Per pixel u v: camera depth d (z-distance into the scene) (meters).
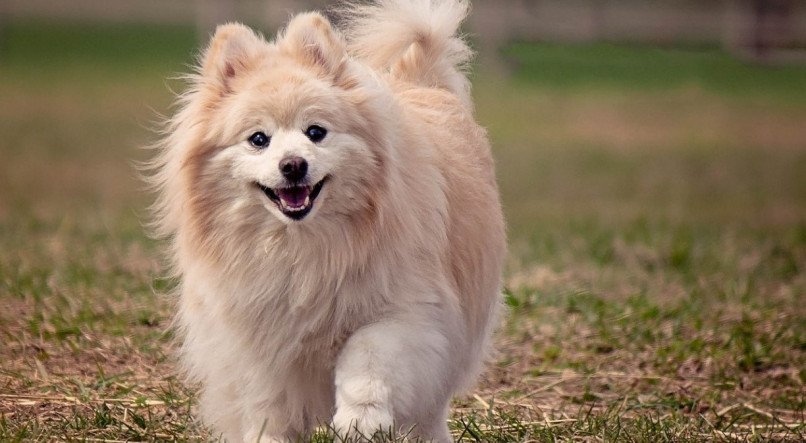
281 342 6.37
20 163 22.98
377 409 5.98
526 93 34.50
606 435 7.18
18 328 9.45
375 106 6.52
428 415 6.89
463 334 6.89
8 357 8.76
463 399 8.45
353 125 6.40
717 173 24.25
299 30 6.80
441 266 6.57
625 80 37.16
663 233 16.03
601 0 44.38
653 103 33.56
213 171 6.43
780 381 8.93
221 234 6.43
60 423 7.11
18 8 46.97
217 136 6.43
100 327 9.51
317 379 6.48
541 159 25.20
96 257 12.62
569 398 8.52
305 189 6.16
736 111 32.62
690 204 20.52
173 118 6.91
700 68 38.78
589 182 22.75
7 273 11.36
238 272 6.38
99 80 35.03
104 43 42.31
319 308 6.30
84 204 18.59
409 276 6.36
